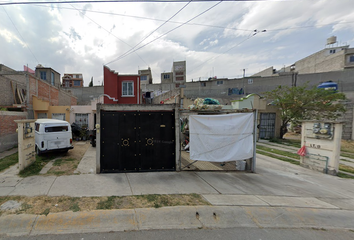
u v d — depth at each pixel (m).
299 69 43.28
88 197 4.02
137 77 16.78
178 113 6.17
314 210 3.94
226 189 4.87
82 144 12.19
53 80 31.34
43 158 7.68
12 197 3.93
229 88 35.22
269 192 4.84
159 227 3.13
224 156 6.23
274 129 16.66
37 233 2.87
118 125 5.88
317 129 7.22
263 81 33.56
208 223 3.30
